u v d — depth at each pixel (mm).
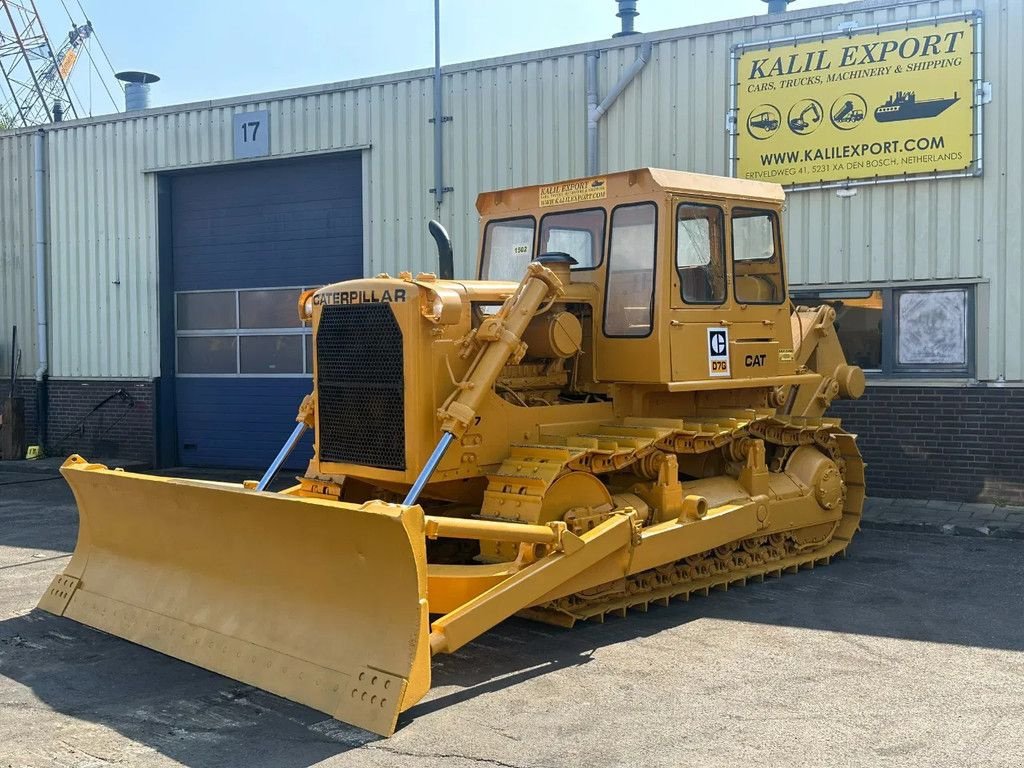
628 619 6441
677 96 11102
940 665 5461
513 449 6191
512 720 4723
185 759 4324
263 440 14250
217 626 5469
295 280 13844
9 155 15781
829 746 4371
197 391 14727
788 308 7867
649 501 6812
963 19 9812
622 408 6988
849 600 6855
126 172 14758
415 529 4582
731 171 10875
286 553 5145
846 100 10336
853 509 8453
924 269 10125
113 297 14969
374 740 4492
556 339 6352
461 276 12344
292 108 13430
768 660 5582
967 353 10047
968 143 9852
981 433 10000
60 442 15555
